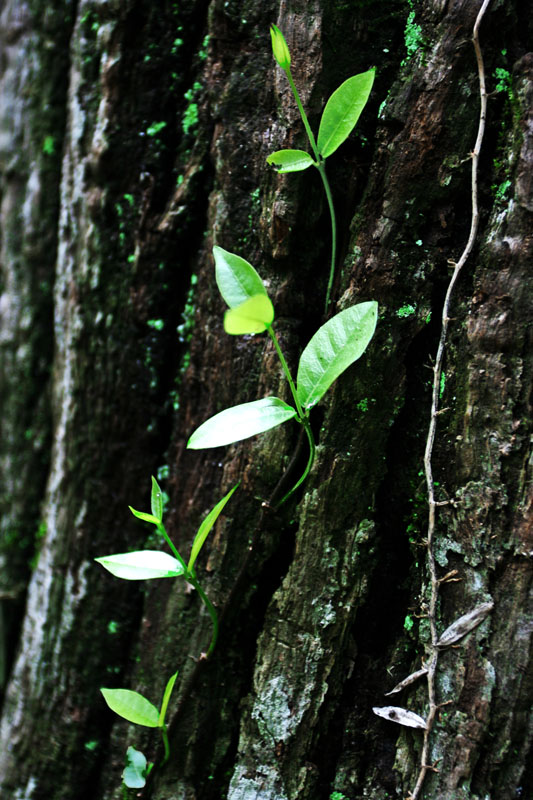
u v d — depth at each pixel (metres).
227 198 0.78
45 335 0.91
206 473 0.79
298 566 0.76
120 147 0.81
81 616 0.82
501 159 0.75
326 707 0.76
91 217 0.81
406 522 0.77
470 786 0.74
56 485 0.84
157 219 0.80
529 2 0.75
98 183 0.81
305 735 0.76
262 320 0.71
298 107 0.75
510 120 0.75
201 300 0.79
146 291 0.81
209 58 0.78
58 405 0.84
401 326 0.75
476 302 0.75
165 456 0.81
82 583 0.82
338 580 0.76
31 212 0.91
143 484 0.81
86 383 0.82
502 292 0.74
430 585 0.75
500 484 0.74
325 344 0.73
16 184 0.92
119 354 0.81
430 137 0.75
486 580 0.74
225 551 0.78
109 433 0.82
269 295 0.77
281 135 0.76
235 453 0.78
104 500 0.82
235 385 0.78
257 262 0.78
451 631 0.74
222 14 0.77
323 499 0.76
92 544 0.82
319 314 0.77
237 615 0.78
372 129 0.76
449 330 0.75
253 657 0.78
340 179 0.77
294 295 0.77
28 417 0.91
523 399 0.74
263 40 0.77
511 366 0.74
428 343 0.76
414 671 0.76
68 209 0.83
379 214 0.76
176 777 0.78
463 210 0.75
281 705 0.76
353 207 0.77
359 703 0.76
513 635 0.74
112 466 0.82
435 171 0.75
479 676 0.74
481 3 0.74
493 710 0.74
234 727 0.78
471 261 0.75
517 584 0.74
